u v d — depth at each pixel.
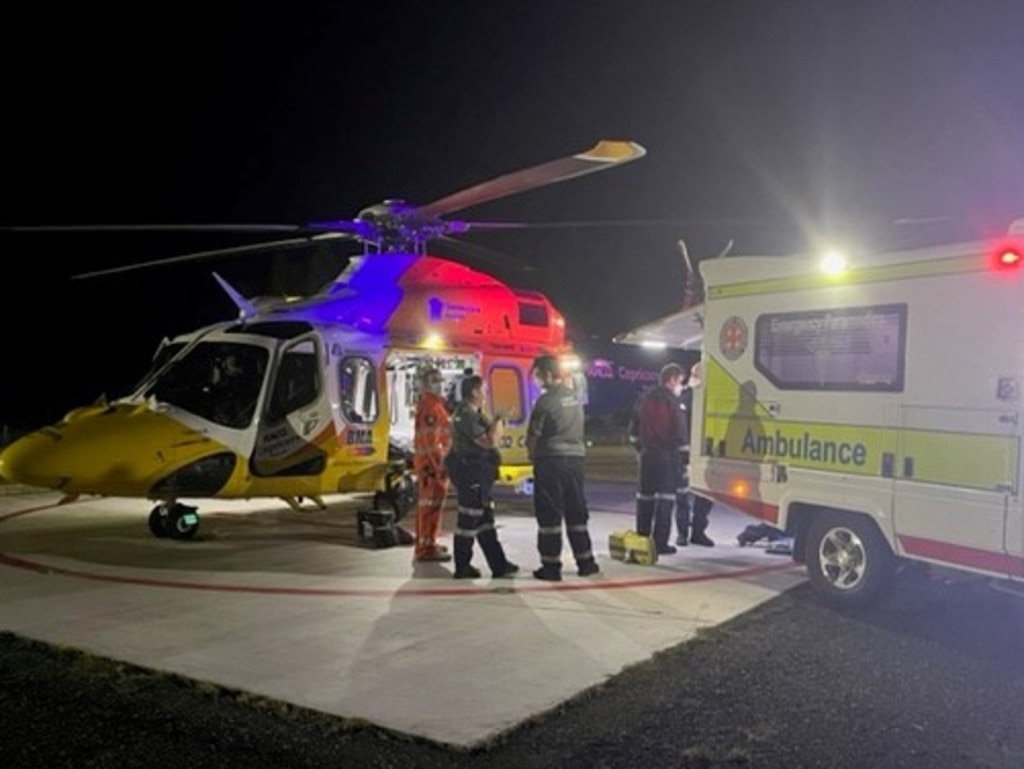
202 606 6.50
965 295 5.98
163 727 4.35
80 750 4.07
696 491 7.86
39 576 7.43
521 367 11.45
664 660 5.42
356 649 5.52
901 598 7.06
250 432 8.70
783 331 7.16
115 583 7.20
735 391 7.53
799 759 4.09
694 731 4.38
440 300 10.65
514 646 5.61
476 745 4.14
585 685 4.93
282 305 10.16
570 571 7.82
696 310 9.96
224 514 11.02
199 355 8.92
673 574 7.78
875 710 4.68
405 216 10.66
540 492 7.46
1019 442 5.64
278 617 6.23
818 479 6.83
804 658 5.52
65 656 5.38
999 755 4.16
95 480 8.09
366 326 9.97
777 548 8.80
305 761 3.99
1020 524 5.60
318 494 9.38
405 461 10.06
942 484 6.05
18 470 8.20
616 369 15.34
